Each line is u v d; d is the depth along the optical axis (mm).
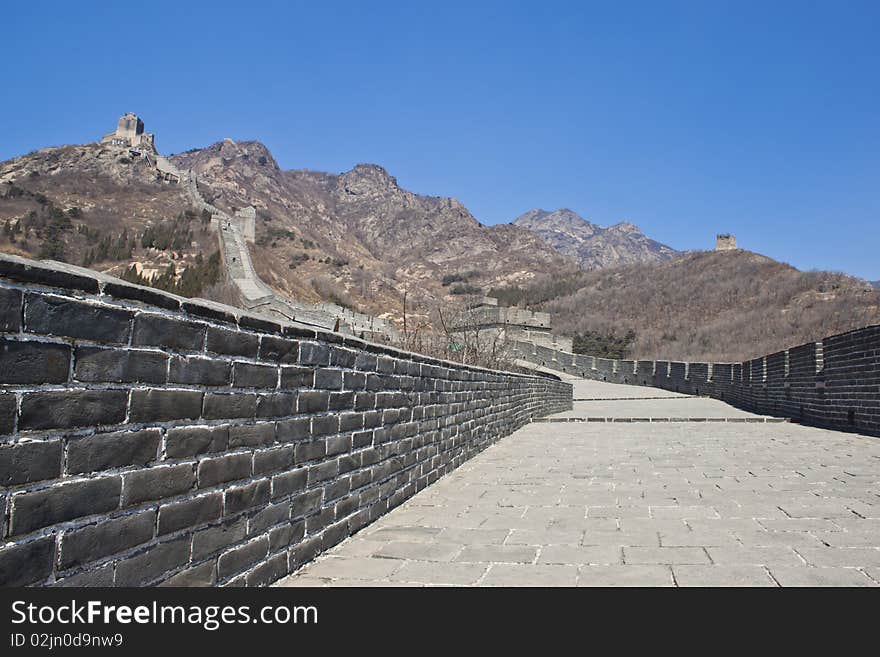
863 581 3508
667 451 9734
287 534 3648
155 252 83000
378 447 5207
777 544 4238
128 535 2387
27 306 1989
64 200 105000
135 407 2428
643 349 82500
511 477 7391
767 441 10953
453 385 7953
